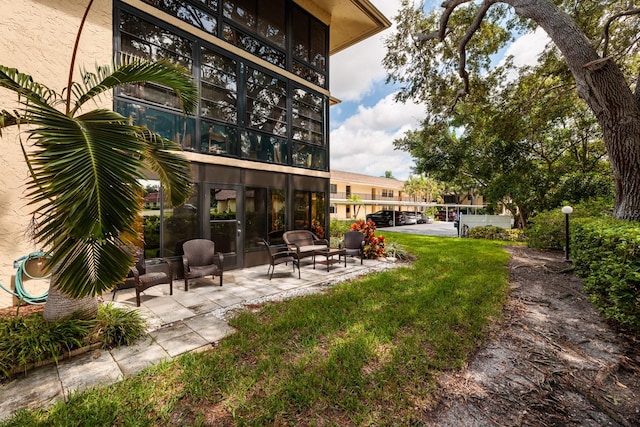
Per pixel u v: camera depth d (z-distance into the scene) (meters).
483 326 3.22
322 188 8.52
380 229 18.91
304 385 2.11
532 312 3.75
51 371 2.33
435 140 12.40
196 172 5.65
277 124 7.26
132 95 4.85
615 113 4.50
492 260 7.23
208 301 4.16
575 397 2.08
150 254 5.01
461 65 7.38
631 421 1.82
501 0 5.75
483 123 10.22
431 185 33.06
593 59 4.59
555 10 4.97
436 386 2.16
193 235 5.61
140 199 2.43
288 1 7.48
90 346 2.65
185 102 3.45
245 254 6.50
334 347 2.69
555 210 9.58
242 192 6.46
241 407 1.90
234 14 6.39
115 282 2.16
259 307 3.92
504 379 2.27
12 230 3.78
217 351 2.64
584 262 4.25
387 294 4.38
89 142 2.04
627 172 4.54
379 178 33.16
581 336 3.03
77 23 4.28
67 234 1.93
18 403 1.95
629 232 2.83
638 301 2.54
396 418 1.82
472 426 1.78
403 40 8.44
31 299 3.76
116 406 1.89
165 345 2.80
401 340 2.84
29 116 2.03
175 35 5.41
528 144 11.90
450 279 5.24
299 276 5.71
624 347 2.77
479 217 13.72
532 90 9.11
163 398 1.99
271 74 7.06
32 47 3.92
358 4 8.08
